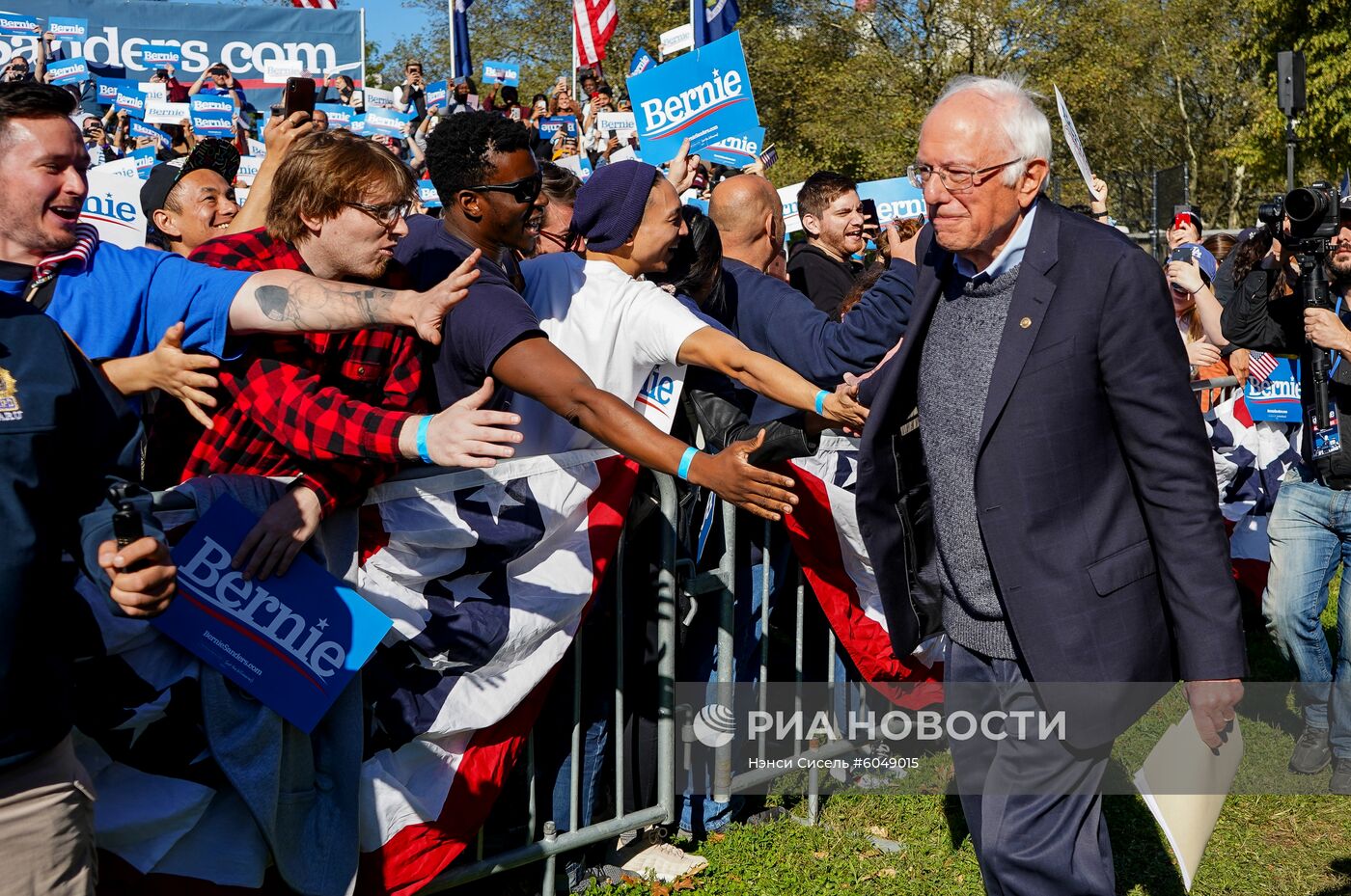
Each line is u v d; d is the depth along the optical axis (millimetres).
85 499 1994
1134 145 32562
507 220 2783
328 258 2473
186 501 2314
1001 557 2510
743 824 3846
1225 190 38281
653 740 3459
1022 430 2455
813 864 3629
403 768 2730
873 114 24109
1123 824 4020
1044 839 2604
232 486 2404
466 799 2826
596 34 13438
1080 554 2480
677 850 3611
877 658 4016
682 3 24859
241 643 2363
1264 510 5848
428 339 2213
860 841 3814
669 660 3400
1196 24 31422
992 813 2688
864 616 3980
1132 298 2379
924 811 4031
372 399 2576
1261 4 25812
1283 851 3885
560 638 2986
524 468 2848
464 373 2631
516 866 3096
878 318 3287
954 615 2779
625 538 3311
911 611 2881
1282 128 25938
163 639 2295
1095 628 2479
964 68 24641
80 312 2234
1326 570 4391
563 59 27578
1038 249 2449
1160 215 17781
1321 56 25234
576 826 3271
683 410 3418
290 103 3133
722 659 3617
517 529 2811
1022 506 2477
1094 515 2484
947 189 2414
